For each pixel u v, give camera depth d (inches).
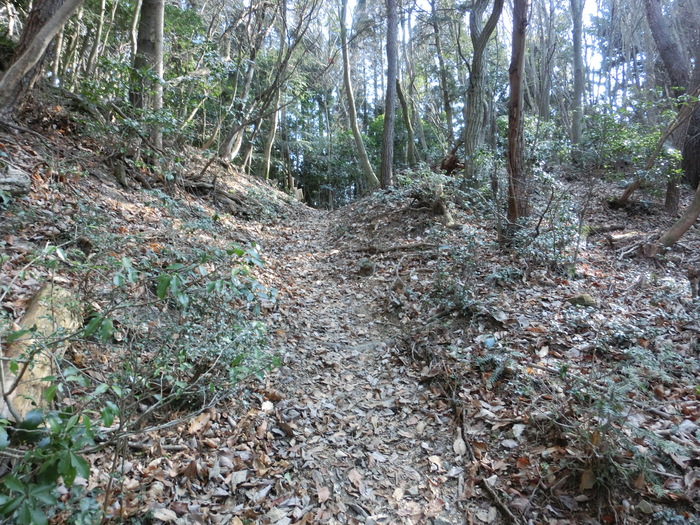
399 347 173.9
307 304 216.4
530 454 109.2
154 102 318.3
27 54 108.3
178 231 224.1
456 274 209.0
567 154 378.3
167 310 138.8
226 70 339.6
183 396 119.8
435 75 748.0
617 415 98.8
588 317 168.6
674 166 345.7
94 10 415.5
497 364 141.9
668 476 94.4
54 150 241.8
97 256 122.5
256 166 770.2
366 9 650.2
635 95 586.2
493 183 284.2
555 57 920.9
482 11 360.2
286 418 129.8
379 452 120.1
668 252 263.0
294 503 101.6
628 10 820.6
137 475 98.5
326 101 920.9
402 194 351.3
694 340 149.3
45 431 63.5
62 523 75.9
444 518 98.8
